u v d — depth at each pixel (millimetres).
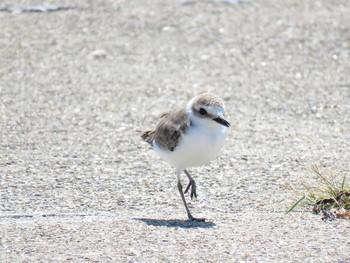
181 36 19078
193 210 10664
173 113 10156
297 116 14984
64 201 10961
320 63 17688
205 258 8711
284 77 16938
